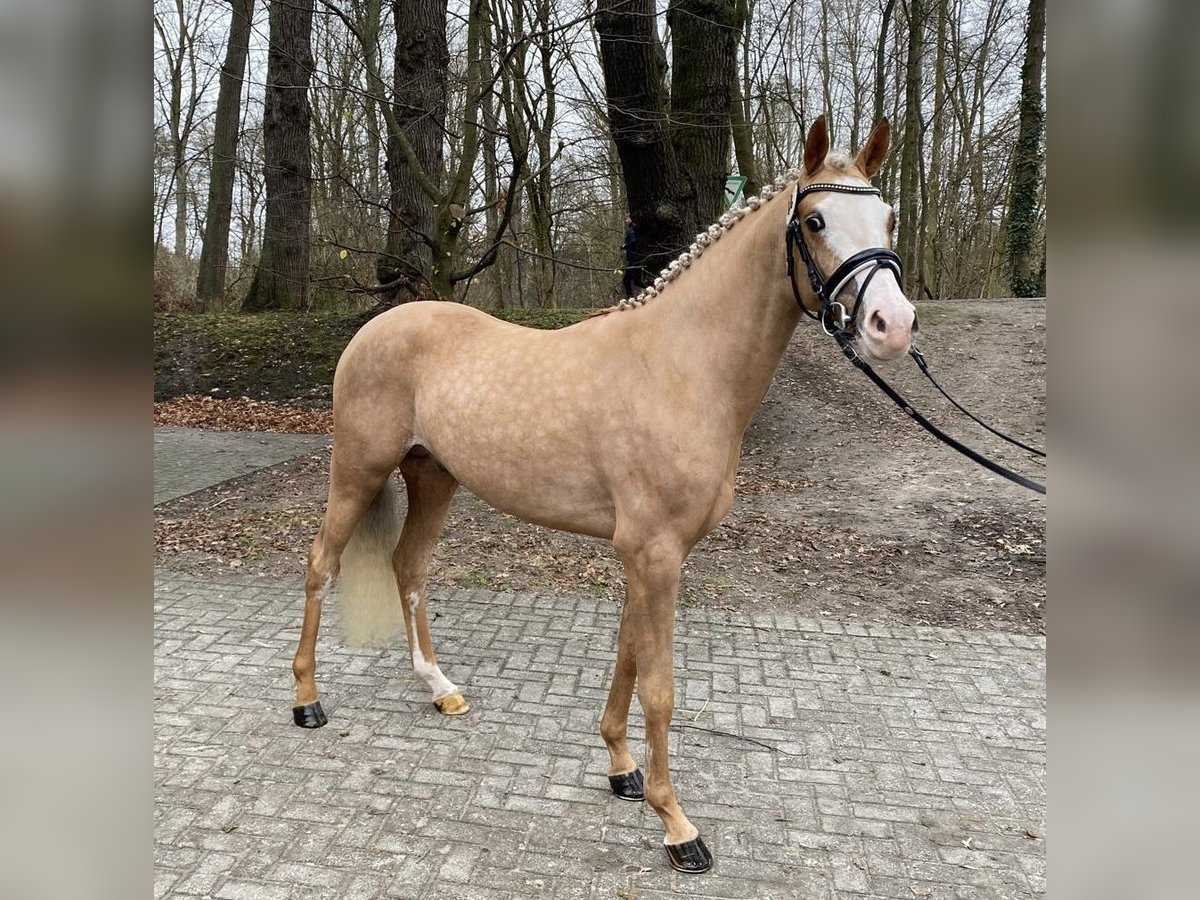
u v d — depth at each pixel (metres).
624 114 6.65
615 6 6.22
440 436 2.65
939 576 4.84
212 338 11.30
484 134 9.91
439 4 8.58
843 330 1.91
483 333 2.73
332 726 3.04
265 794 2.59
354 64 10.50
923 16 14.20
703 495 2.17
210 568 4.82
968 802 2.65
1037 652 3.83
